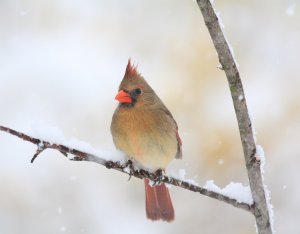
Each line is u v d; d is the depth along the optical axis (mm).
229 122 10672
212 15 4707
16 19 12641
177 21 11883
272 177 10578
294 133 10797
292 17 11797
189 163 10523
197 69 11148
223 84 10961
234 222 10344
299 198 10367
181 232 10445
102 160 5922
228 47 4840
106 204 10750
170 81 11180
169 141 7641
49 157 11094
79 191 10867
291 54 11602
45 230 10422
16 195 10750
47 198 10766
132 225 10586
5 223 10461
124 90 7445
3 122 11672
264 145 10781
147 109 7453
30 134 5406
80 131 11617
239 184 5523
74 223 10570
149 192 7910
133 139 7434
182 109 10875
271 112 11023
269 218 5309
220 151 10516
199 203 10578
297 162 10594
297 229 10117
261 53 11688
